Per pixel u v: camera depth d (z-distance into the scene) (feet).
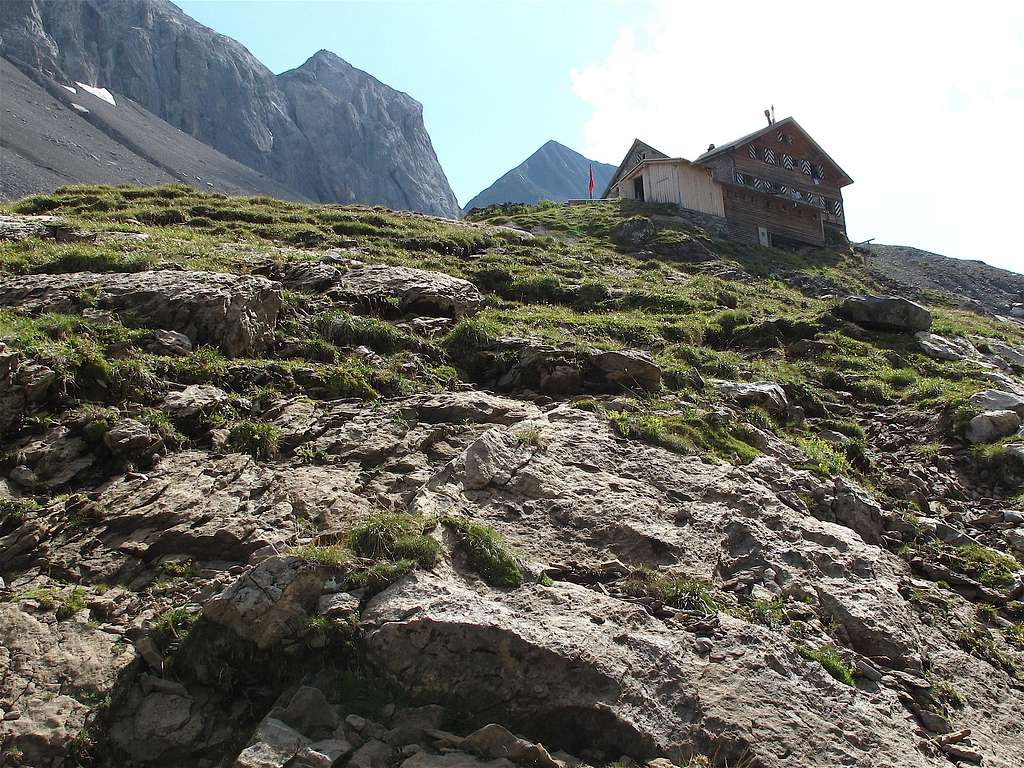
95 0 599.98
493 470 29.45
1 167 285.23
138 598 22.39
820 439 46.42
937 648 26.94
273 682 19.88
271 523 25.50
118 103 522.88
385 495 27.71
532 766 18.02
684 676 21.02
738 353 65.26
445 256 84.53
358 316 48.19
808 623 25.38
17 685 19.04
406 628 19.97
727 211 171.94
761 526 29.84
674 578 25.67
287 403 34.99
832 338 68.23
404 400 37.63
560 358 44.60
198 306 39.91
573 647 20.30
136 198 95.81
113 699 19.12
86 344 34.30
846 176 195.00
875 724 21.36
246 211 91.76
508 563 23.94
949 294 171.53
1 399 28.58
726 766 19.01
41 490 26.58
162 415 30.99
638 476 32.12
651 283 92.48
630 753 18.97
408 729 18.66
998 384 60.44
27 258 49.49
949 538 36.76
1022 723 24.54
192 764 18.34
